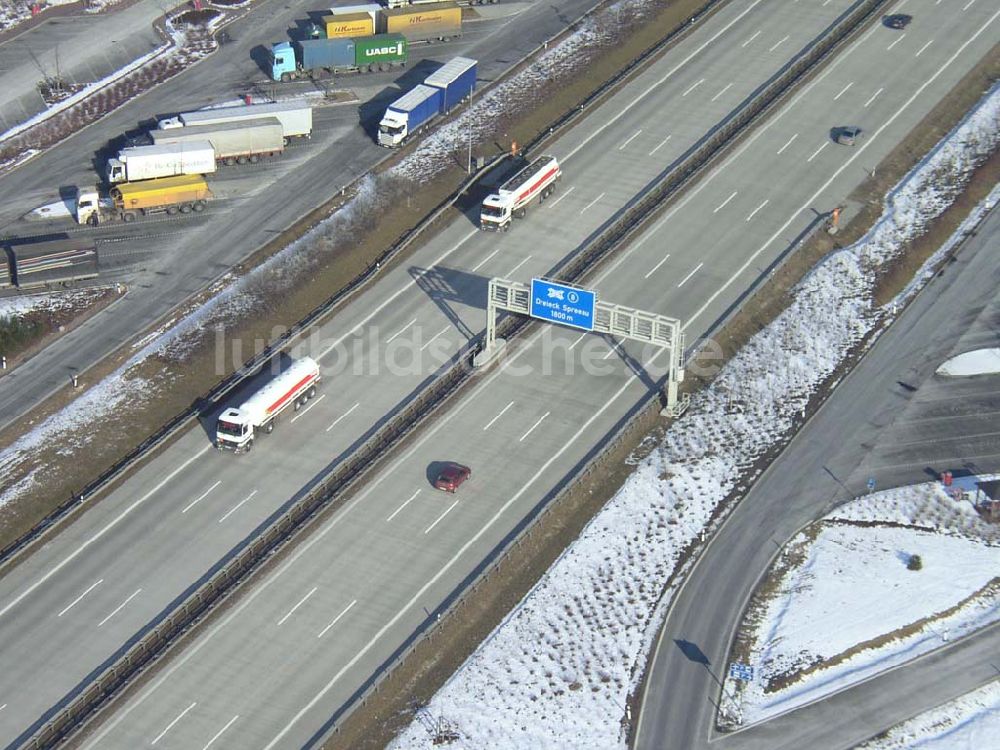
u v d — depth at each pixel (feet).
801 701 310.45
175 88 548.72
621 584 340.18
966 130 507.71
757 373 404.98
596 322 389.19
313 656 318.45
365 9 569.64
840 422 388.57
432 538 349.61
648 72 544.62
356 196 480.23
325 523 353.72
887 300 434.71
